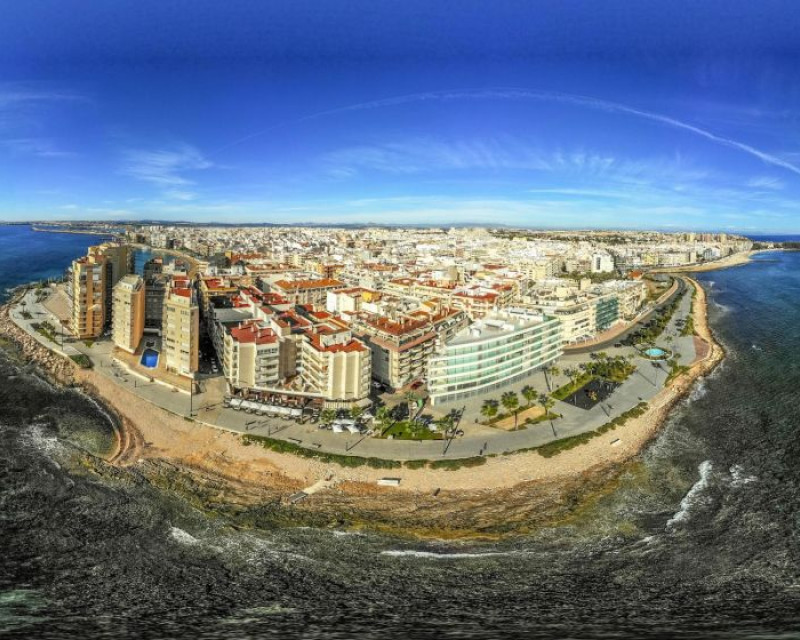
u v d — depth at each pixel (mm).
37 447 150750
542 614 82500
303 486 134875
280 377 196250
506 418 174875
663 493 133000
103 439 158375
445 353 187125
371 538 113188
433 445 154750
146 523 117000
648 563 104312
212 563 103375
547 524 119688
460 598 90750
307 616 82062
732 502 128000
